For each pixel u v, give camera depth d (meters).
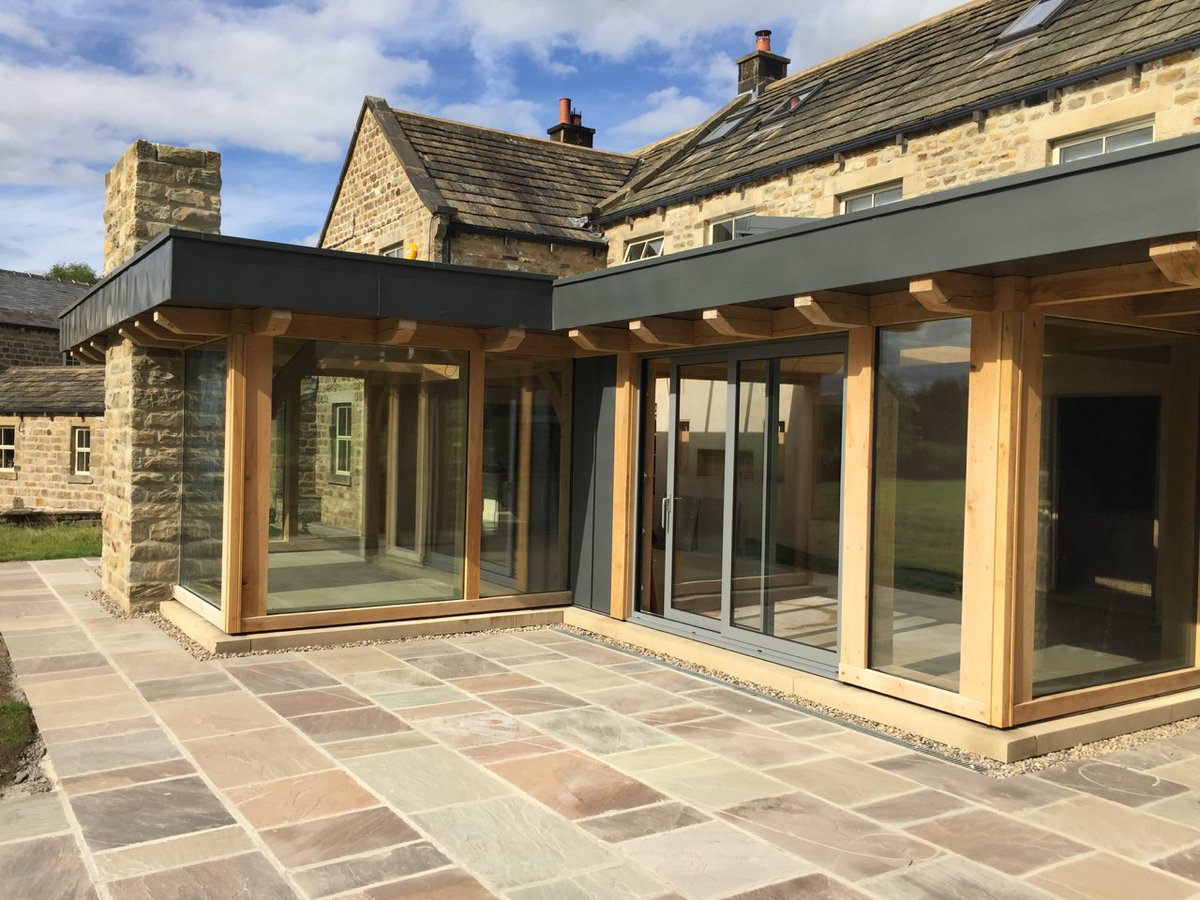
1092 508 5.31
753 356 6.60
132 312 6.98
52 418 22.17
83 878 3.38
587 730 5.20
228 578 6.88
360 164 14.70
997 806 4.19
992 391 4.89
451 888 3.35
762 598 6.54
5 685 5.95
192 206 8.78
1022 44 9.35
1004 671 4.86
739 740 5.07
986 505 4.92
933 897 3.34
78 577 10.34
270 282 6.32
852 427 5.70
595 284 7.00
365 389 7.43
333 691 5.89
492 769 4.57
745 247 5.67
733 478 6.79
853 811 4.12
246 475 6.90
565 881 3.42
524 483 8.16
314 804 4.10
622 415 7.75
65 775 4.41
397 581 7.64
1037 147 8.22
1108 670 5.45
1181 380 5.78
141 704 5.57
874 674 5.55
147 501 8.25
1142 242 3.85
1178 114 7.24
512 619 7.90
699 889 3.37
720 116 14.59
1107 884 3.46
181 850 3.62
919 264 4.65
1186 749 5.02
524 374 8.12
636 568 7.74
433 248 12.29
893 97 10.34
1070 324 5.13
